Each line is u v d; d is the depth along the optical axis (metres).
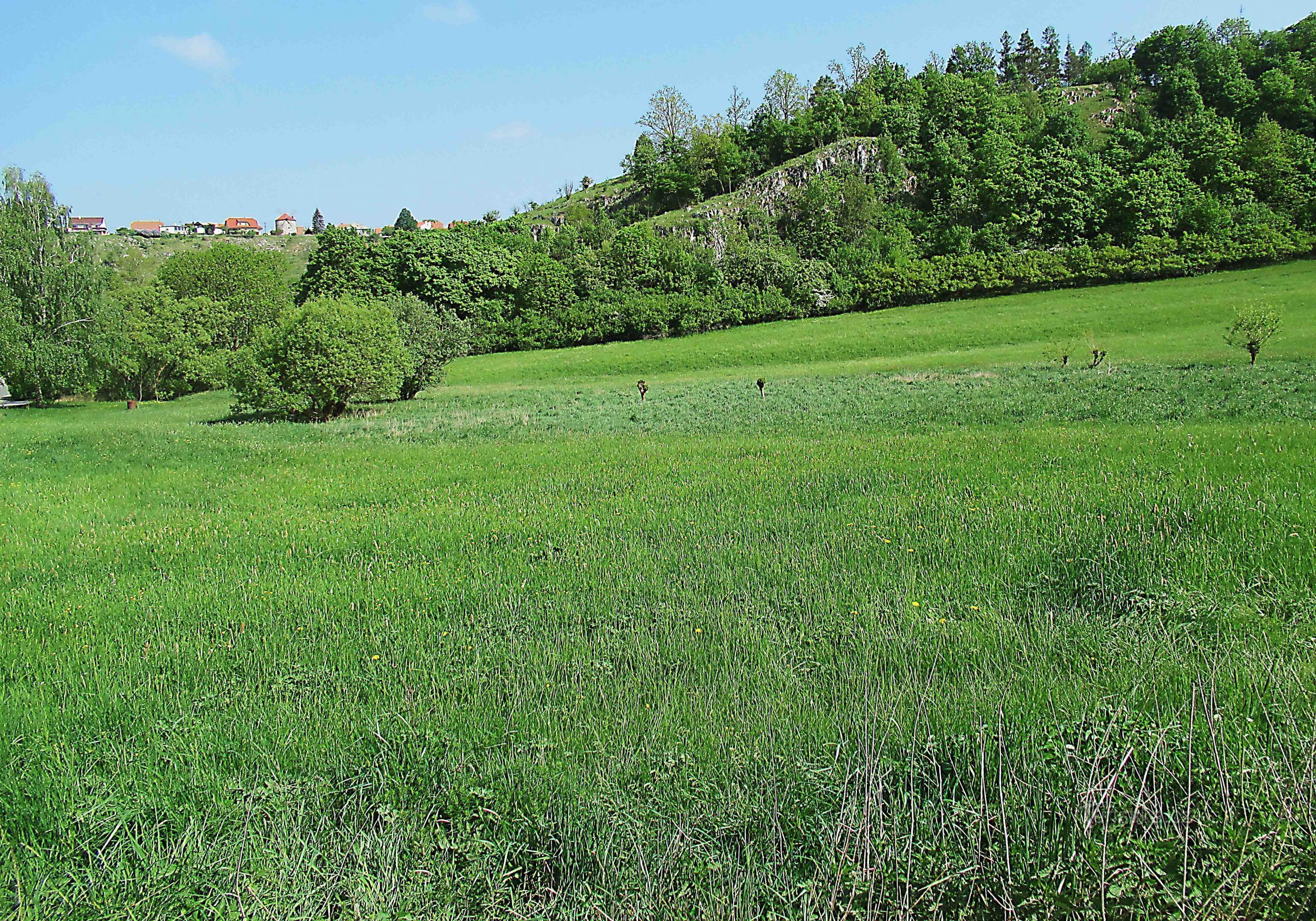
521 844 4.59
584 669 6.95
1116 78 155.75
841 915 3.98
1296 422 20.34
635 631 7.73
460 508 14.16
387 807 4.82
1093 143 119.38
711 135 146.12
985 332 62.69
